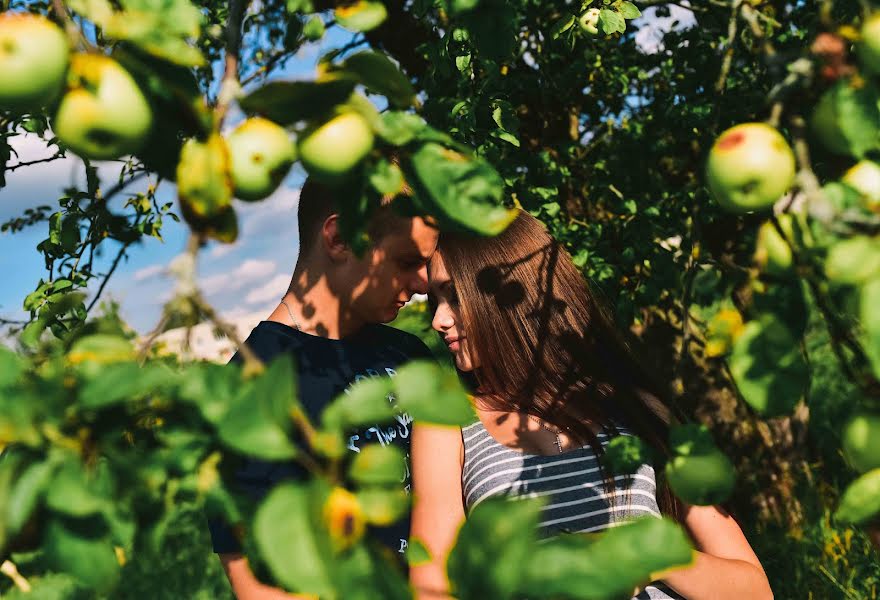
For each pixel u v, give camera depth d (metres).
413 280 1.80
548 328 1.71
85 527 0.67
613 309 2.94
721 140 0.81
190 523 4.91
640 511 1.59
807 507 3.92
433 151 0.83
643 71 3.73
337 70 0.81
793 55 0.77
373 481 0.65
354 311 1.79
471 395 1.72
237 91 0.80
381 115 0.83
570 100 3.56
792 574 3.51
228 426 0.62
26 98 0.72
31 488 0.65
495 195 0.82
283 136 0.81
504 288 1.72
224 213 0.78
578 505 1.58
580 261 2.93
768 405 0.78
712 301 1.27
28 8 1.65
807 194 0.72
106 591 0.69
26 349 0.79
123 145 0.76
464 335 1.77
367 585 0.60
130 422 0.75
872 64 0.75
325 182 0.84
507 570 0.56
